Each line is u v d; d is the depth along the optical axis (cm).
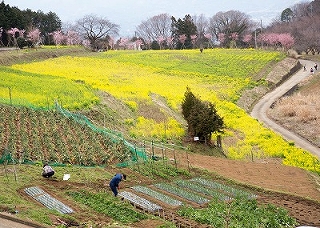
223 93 7100
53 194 2209
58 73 6556
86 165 2888
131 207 2102
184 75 8375
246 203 2348
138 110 4934
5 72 5838
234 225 1977
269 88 8250
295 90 8250
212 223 2008
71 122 3697
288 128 5747
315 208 2473
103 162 2966
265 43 15975
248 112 6675
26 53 8806
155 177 2784
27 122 3534
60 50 10419
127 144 3375
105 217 1972
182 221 2027
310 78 8762
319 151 4794
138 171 2845
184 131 4444
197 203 2342
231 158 4138
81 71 7144
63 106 4188
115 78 6875
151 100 5403
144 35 17725
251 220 2086
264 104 7175
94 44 15262
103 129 3791
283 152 4384
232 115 5825
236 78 8606
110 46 15475
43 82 5328
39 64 7650
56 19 14875
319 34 12788
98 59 9212
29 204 1973
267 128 5588
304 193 2803
